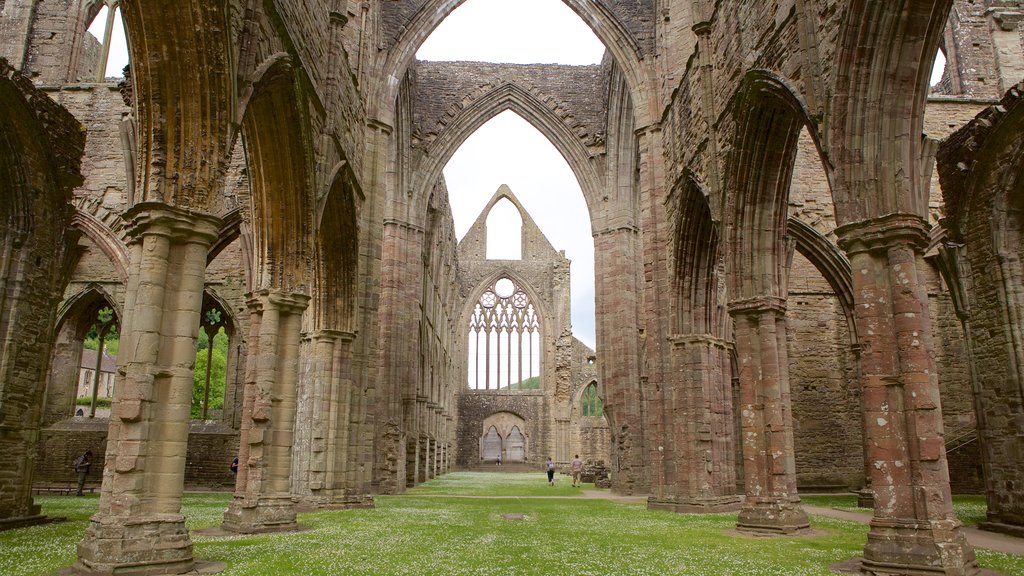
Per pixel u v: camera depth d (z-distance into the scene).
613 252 30.14
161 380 8.84
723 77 16.17
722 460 18.00
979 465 24.98
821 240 22.92
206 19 9.19
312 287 18.02
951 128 25.14
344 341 18.05
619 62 23.59
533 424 56.03
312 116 14.43
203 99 9.38
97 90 26.22
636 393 27.67
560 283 57.50
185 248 9.29
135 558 7.95
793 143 14.10
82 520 13.97
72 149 14.82
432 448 41.12
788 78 12.39
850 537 12.43
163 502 8.51
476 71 32.97
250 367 13.40
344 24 16.81
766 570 8.82
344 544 10.89
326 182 15.32
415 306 30.56
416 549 10.45
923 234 9.41
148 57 9.14
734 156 14.59
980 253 14.90
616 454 27.45
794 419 27.17
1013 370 13.81
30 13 26.86
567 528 13.76
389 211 29.31
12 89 12.75
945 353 26.22
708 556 10.01
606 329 29.97
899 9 9.39
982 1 26.89
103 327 26.67
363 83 20.84
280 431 13.32
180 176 9.27
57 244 14.48
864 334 9.43
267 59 11.19
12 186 13.30
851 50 9.95
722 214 15.46
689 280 18.70
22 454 13.38
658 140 21.94
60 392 25.53
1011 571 8.79
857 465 26.78
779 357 14.00
